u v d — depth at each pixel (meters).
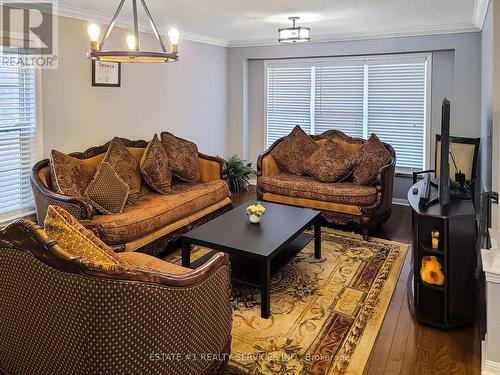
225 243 2.84
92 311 1.47
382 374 2.14
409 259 3.68
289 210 3.69
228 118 6.68
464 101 4.98
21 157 3.72
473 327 2.56
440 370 2.17
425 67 5.36
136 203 3.79
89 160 4.05
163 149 4.54
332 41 5.71
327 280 3.25
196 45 5.78
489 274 2.05
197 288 1.80
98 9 3.92
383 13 4.20
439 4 3.83
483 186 3.81
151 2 3.69
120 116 4.65
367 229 4.25
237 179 6.32
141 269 1.56
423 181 3.46
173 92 5.43
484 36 4.06
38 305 1.58
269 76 6.50
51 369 1.63
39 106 3.77
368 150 4.68
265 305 2.69
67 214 1.89
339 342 2.42
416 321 2.64
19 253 1.57
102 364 1.52
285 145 5.39
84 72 4.16
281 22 4.66
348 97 5.95
